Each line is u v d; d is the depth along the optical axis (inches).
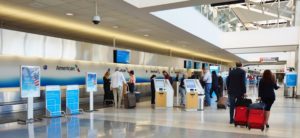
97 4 283.0
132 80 438.6
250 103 258.2
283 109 408.2
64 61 410.6
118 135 212.1
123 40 579.2
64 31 475.8
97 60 471.2
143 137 206.7
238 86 260.8
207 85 434.3
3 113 319.3
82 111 342.6
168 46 688.4
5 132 217.8
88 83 344.8
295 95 663.8
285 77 681.0
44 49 374.6
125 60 526.9
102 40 589.9
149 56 631.2
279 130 242.2
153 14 326.0
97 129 233.6
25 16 355.6
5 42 323.6
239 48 722.8
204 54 940.0
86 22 392.2
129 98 388.2
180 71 784.9
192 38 531.2
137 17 343.3
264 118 242.7
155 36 513.0
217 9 681.6
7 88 332.5
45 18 367.6
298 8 690.2
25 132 218.5
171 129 238.2
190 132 226.5
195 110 374.6
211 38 609.9
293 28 639.1
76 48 427.5
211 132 227.5
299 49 629.0
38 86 273.3
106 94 439.8
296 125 268.8
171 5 281.3
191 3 270.2
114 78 394.0
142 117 305.1
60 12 328.8
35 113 324.5
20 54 341.4
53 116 294.4
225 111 366.6
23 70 259.0
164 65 700.0
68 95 315.9
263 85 251.0
